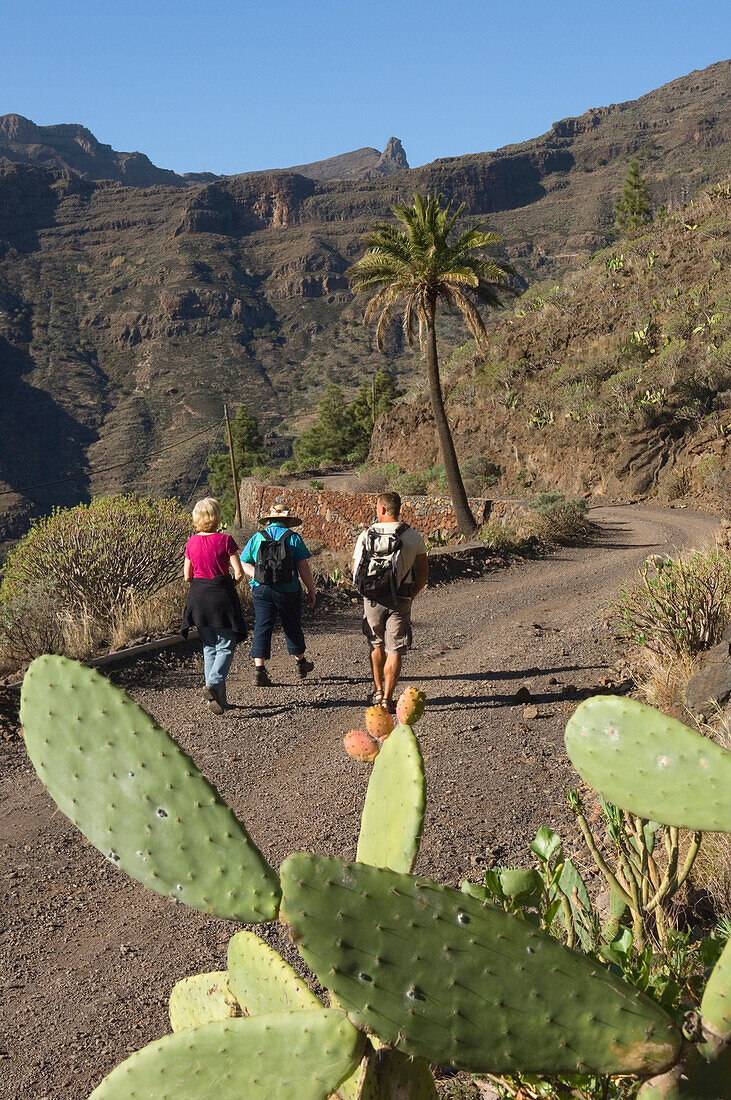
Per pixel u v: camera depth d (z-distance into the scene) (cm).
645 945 244
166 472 18400
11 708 761
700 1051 156
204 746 688
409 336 2836
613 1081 187
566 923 234
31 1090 310
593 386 4775
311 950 146
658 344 4803
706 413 4075
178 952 404
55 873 493
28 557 1115
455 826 507
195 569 762
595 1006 153
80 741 198
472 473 4944
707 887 351
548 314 5691
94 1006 362
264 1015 161
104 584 1069
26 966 398
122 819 193
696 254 5228
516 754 625
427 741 673
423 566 726
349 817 535
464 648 994
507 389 5312
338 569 1424
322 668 915
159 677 882
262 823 538
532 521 2253
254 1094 157
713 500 3325
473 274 2642
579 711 203
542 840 222
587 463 4403
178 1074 162
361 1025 148
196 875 187
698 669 650
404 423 5938
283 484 5716
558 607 1216
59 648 923
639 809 191
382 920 148
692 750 187
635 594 815
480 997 150
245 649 1009
